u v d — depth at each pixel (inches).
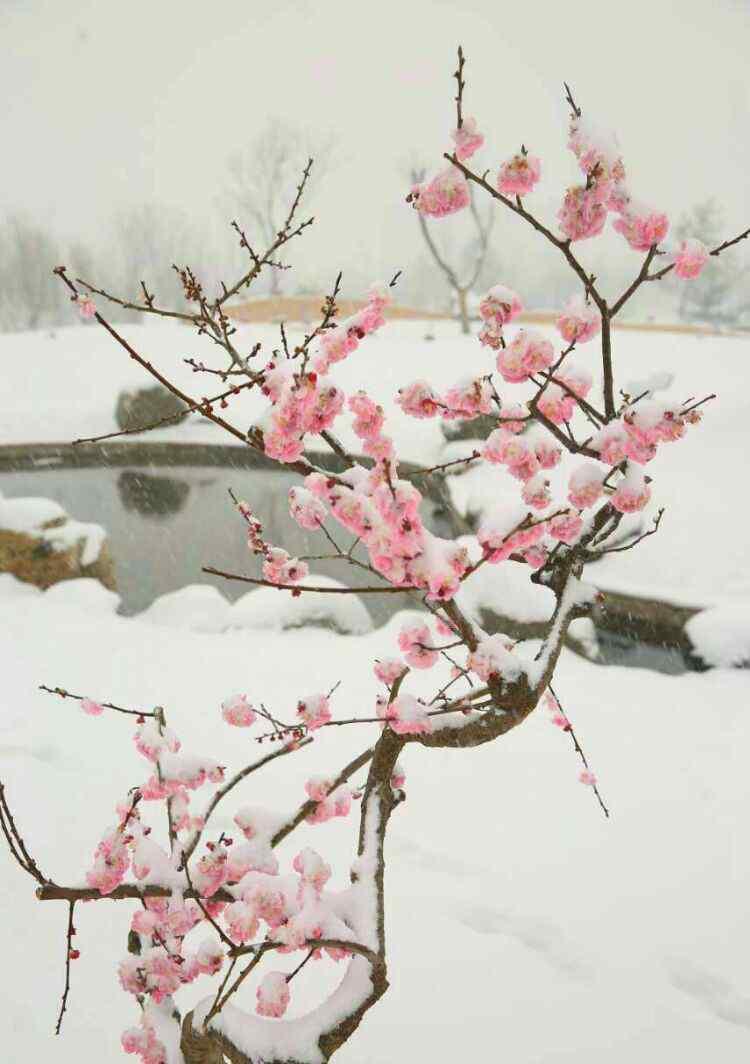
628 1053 116.2
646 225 54.9
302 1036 62.3
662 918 147.7
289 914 62.6
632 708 243.4
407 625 71.7
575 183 54.5
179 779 72.7
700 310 2362.2
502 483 552.7
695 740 221.5
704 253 56.6
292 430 50.1
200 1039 70.3
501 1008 123.6
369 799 73.5
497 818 180.5
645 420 56.5
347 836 167.8
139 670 262.8
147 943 87.3
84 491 663.8
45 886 65.1
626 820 180.9
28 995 117.6
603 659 312.5
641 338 1061.8
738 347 1003.3
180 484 678.5
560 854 167.3
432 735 67.2
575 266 57.0
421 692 244.1
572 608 70.9
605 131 53.1
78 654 276.1
